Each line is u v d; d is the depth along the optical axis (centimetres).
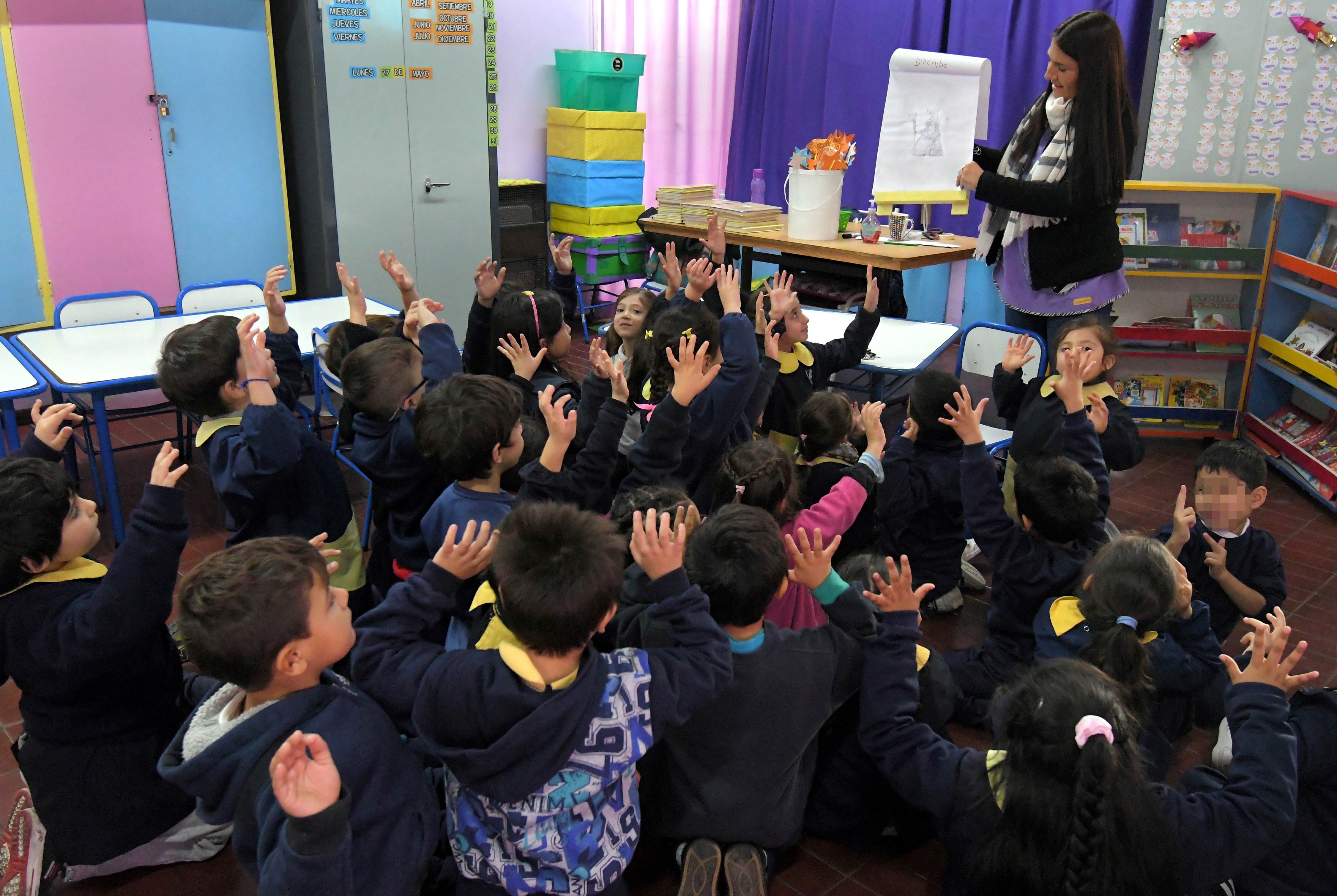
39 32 404
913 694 163
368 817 124
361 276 509
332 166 483
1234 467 237
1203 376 451
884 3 557
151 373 298
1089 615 180
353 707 128
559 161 590
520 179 624
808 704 162
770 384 251
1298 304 418
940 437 259
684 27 638
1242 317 435
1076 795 121
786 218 497
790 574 173
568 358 548
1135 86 497
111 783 170
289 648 120
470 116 522
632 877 183
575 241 599
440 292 540
